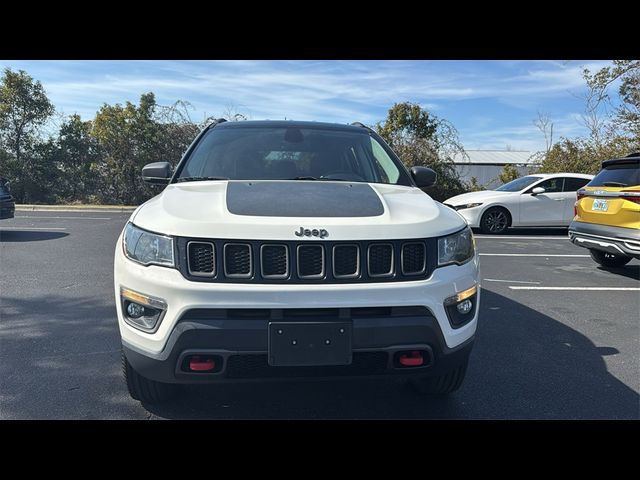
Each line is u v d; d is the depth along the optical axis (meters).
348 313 2.24
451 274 2.43
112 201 21.06
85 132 21.58
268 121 4.08
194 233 2.24
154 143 20.41
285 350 2.18
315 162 3.53
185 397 3.01
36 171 20.83
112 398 2.97
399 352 2.29
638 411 2.93
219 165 3.44
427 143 18.69
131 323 2.37
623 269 7.33
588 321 4.73
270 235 2.24
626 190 6.07
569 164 17.86
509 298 5.57
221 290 2.18
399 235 2.34
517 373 3.47
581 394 3.14
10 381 3.20
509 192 11.44
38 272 6.57
